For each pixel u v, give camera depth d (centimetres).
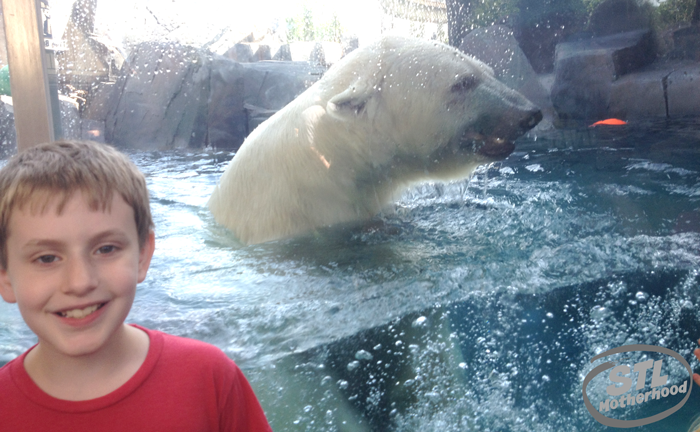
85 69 847
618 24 830
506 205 306
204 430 94
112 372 91
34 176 80
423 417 149
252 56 892
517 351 169
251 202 294
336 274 206
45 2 693
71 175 81
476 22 741
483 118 302
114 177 86
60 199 80
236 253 247
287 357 146
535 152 487
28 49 290
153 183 448
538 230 252
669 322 185
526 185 359
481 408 152
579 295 185
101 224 83
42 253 82
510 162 449
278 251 245
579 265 202
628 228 249
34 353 93
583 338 174
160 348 96
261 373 142
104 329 85
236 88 771
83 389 89
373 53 306
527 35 823
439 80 301
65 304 82
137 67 794
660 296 192
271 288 194
